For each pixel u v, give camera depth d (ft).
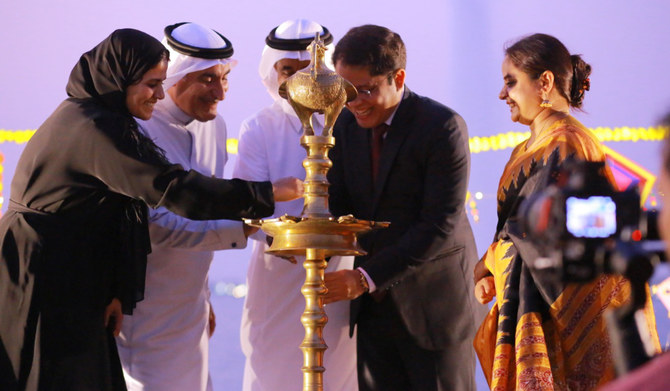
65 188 8.87
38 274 8.75
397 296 10.28
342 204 10.62
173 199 8.77
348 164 10.50
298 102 8.02
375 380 10.50
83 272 8.98
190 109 10.75
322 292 8.01
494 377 8.63
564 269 3.35
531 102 9.20
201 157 11.21
